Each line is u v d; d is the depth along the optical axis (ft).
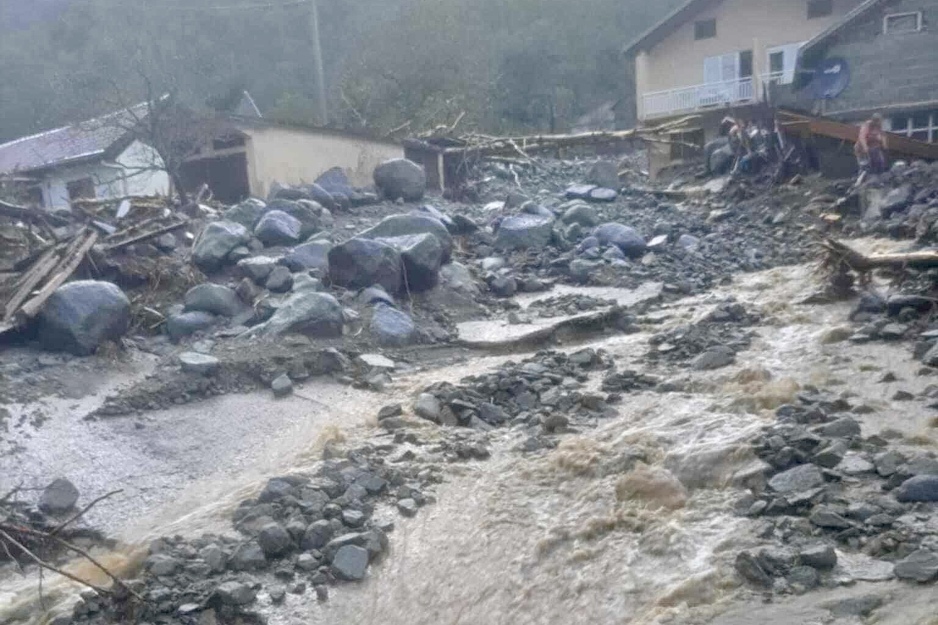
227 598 24.25
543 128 145.89
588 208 66.54
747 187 75.97
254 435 34.50
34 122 127.65
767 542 23.43
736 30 104.01
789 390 32.37
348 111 123.75
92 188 94.53
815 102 90.58
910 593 20.33
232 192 80.79
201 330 42.55
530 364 38.34
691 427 30.63
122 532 28.84
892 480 24.98
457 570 25.49
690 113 103.24
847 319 40.60
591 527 25.81
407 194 73.15
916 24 86.53
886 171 67.21
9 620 25.39
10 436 33.12
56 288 40.78
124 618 24.31
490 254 58.65
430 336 43.55
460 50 132.57
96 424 34.55
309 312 41.55
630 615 22.38
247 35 151.53
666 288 50.37
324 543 26.66
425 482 29.55
